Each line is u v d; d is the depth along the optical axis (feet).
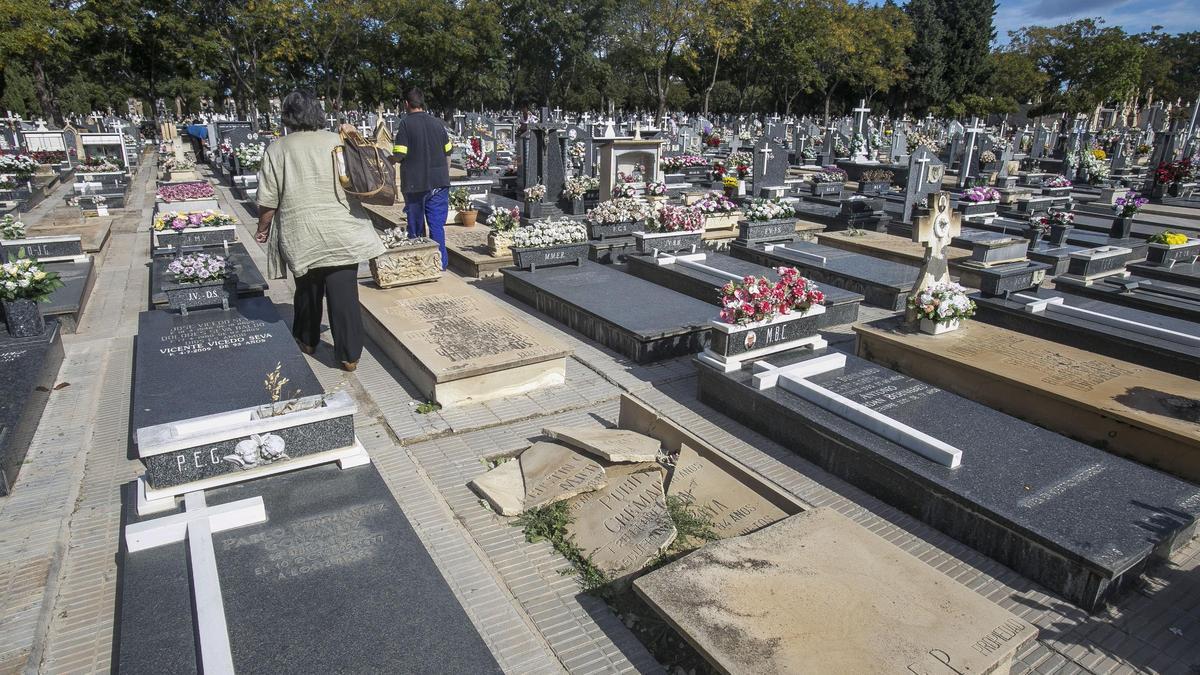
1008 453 15.08
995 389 19.42
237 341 20.03
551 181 43.93
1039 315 24.85
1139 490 13.73
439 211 30.50
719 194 50.49
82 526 13.60
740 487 13.66
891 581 10.67
